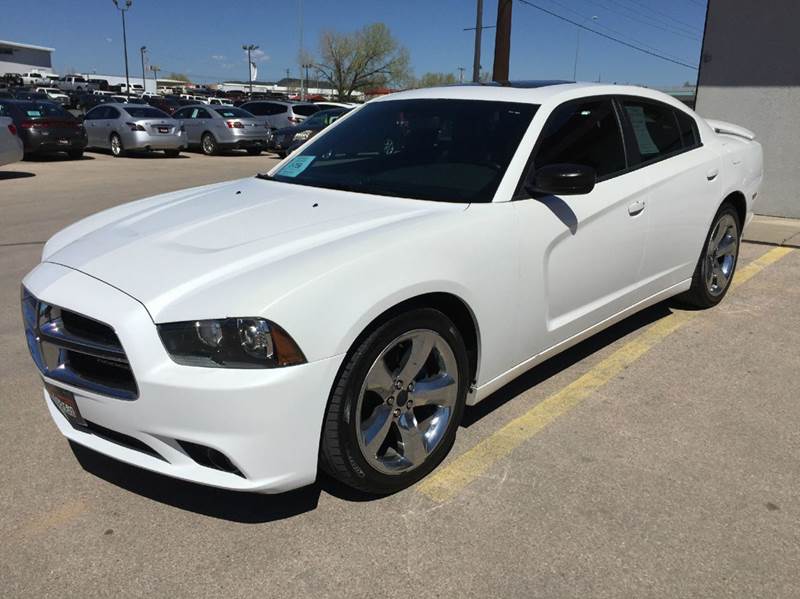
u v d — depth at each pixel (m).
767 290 5.48
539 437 3.20
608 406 3.51
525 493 2.76
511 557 2.39
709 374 3.90
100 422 2.45
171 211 3.17
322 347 2.29
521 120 3.32
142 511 2.65
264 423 2.24
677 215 4.11
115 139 18.73
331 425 2.42
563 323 3.38
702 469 2.93
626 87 4.02
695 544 2.45
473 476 2.88
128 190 11.35
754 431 3.25
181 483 2.84
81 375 2.46
